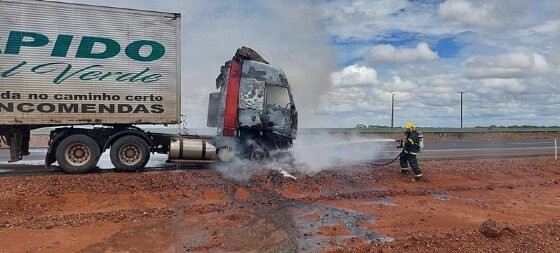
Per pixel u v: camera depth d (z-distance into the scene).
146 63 12.86
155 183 10.80
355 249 6.80
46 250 6.43
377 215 9.16
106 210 8.81
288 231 7.77
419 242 7.20
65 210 8.76
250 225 8.04
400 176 13.51
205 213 8.73
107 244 6.78
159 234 7.33
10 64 11.52
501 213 9.74
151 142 13.31
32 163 15.08
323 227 8.09
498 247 7.16
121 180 10.91
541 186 13.22
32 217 8.10
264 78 14.45
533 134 45.53
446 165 15.54
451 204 10.49
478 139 39.84
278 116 14.62
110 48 12.43
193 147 13.48
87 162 12.36
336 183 12.16
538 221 8.97
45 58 11.84
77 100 12.19
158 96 13.05
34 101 11.78
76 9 12.04
